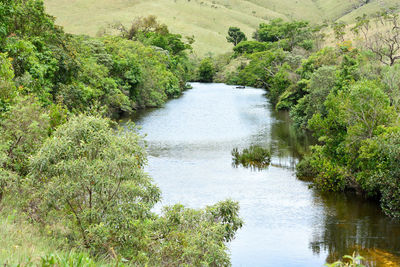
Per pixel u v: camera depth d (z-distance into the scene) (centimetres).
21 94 2002
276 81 6494
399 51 6725
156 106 6222
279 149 3447
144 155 1156
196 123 4706
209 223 1106
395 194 2008
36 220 1137
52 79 3447
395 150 2025
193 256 1024
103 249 1022
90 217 1012
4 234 893
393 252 1625
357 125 2428
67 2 19675
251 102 6694
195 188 2419
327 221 1967
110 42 6956
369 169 2239
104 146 1052
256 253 1619
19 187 1220
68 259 600
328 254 1614
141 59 6806
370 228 1883
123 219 1011
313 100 4047
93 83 4544
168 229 1093
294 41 10375
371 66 4103
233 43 18012
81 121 1079
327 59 5522
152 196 1084
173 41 11106
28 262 560
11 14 3016
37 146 1412
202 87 9888
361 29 10062
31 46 3005
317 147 2686
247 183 2545
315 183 2547
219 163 3016
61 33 3859
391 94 3122
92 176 998
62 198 1019
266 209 2108
